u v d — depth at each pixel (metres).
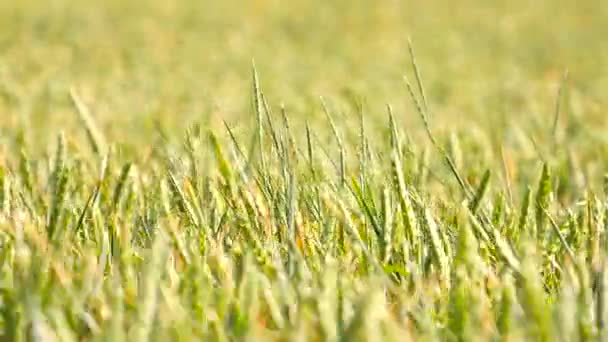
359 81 6.48
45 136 2.93
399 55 8.95
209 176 2.12
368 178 2.15
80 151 2.36
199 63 7.65
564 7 13.99
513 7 14.08
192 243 1.99
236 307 1.83
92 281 1.89
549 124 3.81
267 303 1.85
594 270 1.95
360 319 1.74
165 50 8.62
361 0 15.05
